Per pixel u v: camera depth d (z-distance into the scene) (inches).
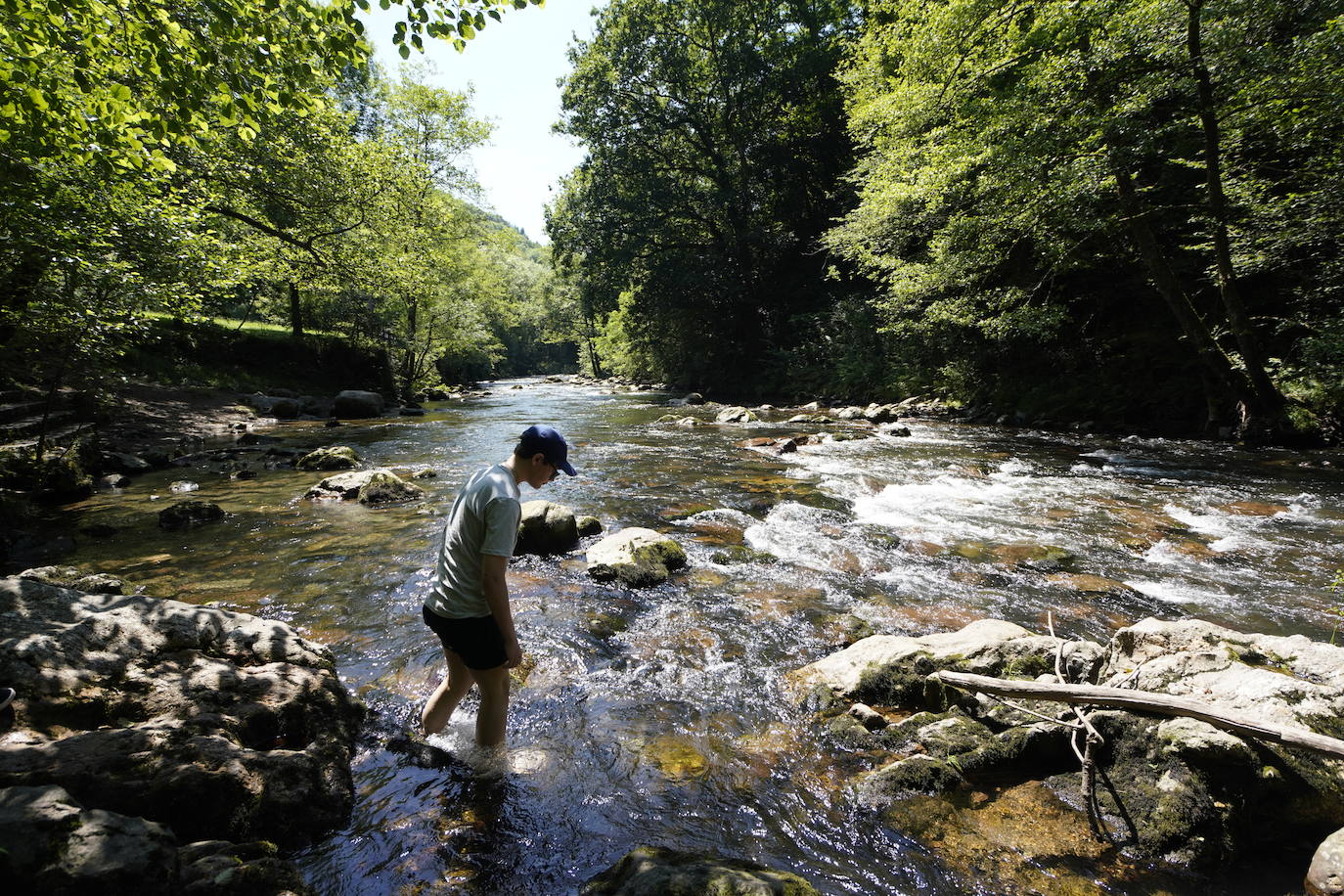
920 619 180.5
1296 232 433.4
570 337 2706.7
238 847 83.4
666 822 101.7
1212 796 96.2
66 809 73.7
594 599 195.5
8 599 118.8
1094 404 583.8
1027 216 518.3
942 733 120.0
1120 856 93.6
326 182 565.6
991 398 683.4
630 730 127.4
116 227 332.5
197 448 496.7
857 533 265.0
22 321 303.6
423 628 173.2
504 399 1169.4
